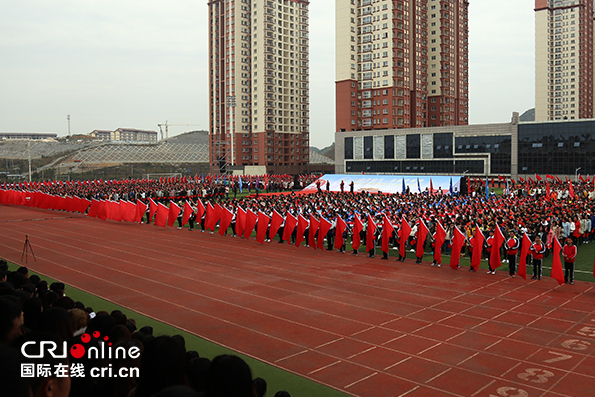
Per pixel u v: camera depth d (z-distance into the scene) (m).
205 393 4.48
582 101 180.38
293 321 18.34
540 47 182.62
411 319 18.42
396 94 128.12
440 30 147.00
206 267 28.53
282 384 12.85
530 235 27.59
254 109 153.75
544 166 93.62
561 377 13.12
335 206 44.16
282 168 155.00
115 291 22.98
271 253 33.41
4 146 176.50
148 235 42.25
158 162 166.38
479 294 22.08
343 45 131.75
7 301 5.58
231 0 151.12
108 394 6.07
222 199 75.62
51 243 37.53
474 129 101.62
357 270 27.64
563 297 21.45
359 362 14.35
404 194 61.41
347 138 123.00
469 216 35.81
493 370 13.63
